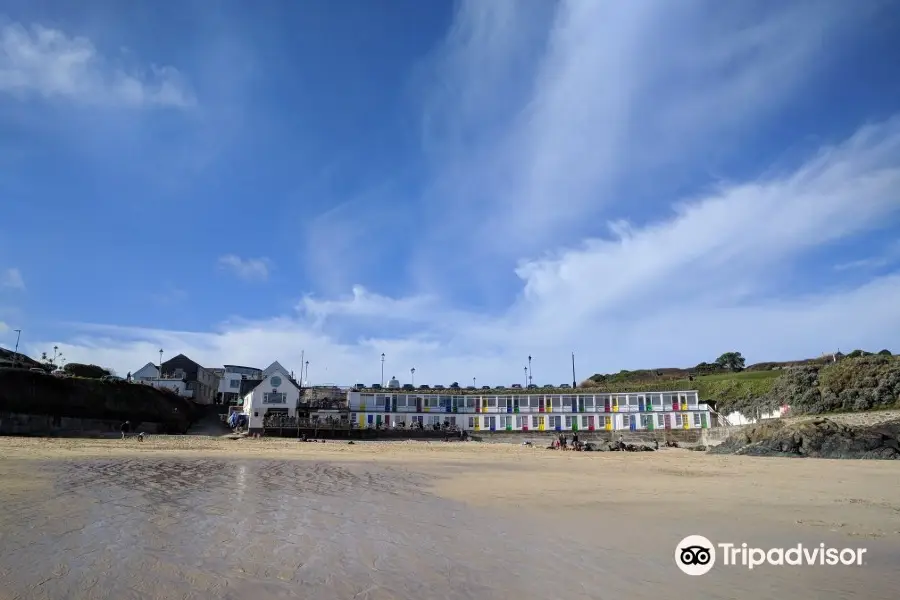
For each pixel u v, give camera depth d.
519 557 10.70
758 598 8.48
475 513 15.62
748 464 38.12
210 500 17.17
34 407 55.53
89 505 15.57
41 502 15.80
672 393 82.94
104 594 8.15
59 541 11.29
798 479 26.34
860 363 65.38
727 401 85.25
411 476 26.27
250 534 12.38
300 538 12.09
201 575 9.20
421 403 85.56
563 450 60.91
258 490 19.92
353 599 8.20
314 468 29.89
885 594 8.74
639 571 9.84
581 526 13.77
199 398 107.69
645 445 70.56
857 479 26.52
